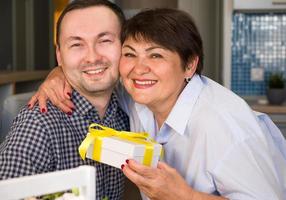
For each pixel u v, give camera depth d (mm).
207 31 3008
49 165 1153
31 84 3414
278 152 1273
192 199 1028
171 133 1216
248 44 3023
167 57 1133
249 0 2805
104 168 1266
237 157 1071
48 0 5016
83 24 1210
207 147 1106
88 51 1218
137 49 1140
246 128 1118
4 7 4254
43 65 4938
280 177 1238
